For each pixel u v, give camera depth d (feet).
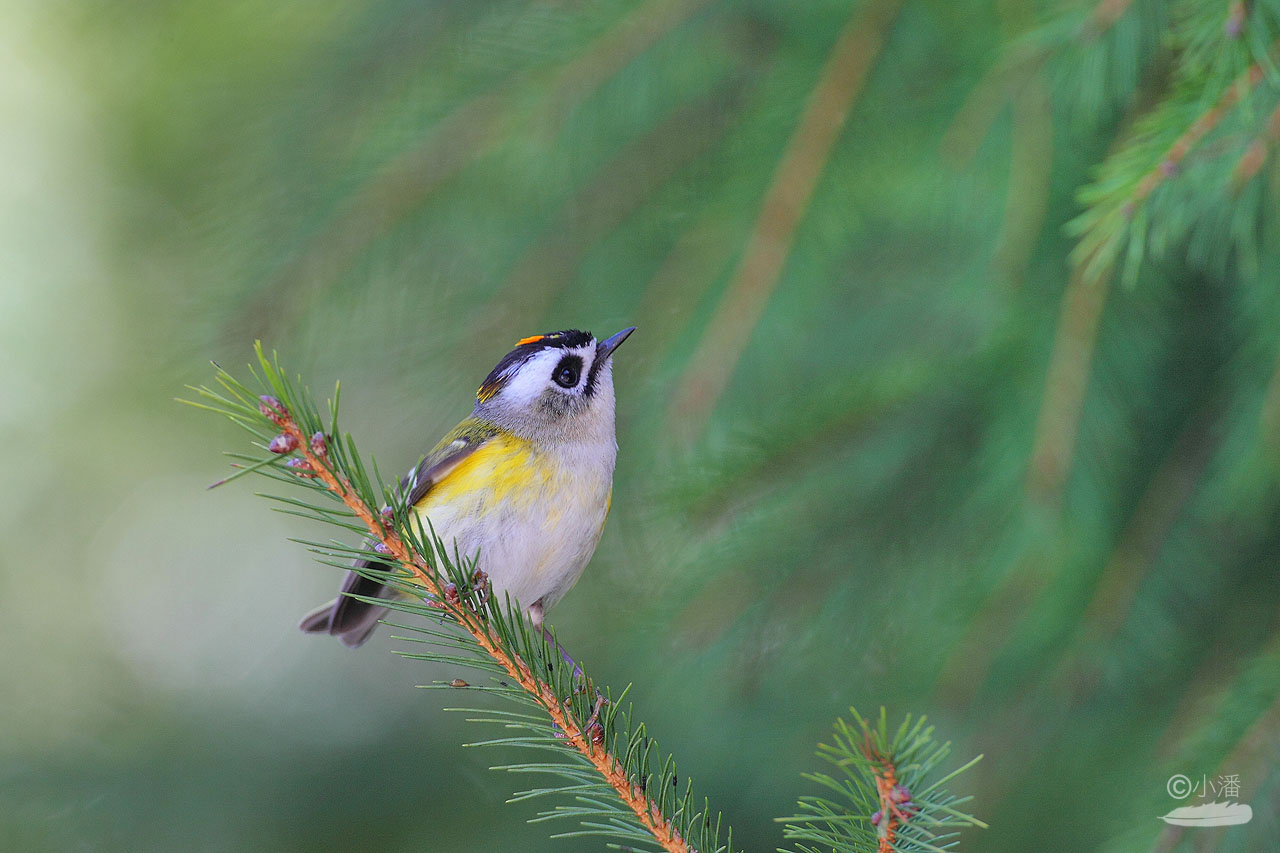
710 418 30.12
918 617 32.27
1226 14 19.76
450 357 31.86
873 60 29.17
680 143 31.01
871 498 32.12
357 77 29.71
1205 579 30.45
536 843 38.99
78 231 52.85
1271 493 28.73
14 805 40.27
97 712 46.24
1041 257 29.07
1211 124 19.98
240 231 29.86
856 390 32.45
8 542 55.77
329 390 33.14
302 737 44.04
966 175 28.27
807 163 29.50
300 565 59.26
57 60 49.93
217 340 29.68
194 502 58.13
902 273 32.78
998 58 27.48
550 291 31.50
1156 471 30.94
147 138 43.11
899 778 15.28
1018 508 28.96
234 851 40.22
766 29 30.22
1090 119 26.11
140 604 56.75
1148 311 29.66
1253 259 21.99
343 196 29.78
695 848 17.89
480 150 29.89
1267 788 24.52
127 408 53.42
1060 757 31.86
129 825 40.24
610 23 29.73
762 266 29.89
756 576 32.45
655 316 30.89
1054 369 29.45
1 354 52.75
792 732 33.96
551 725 18.02
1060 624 30.63
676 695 33.71
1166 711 30.37
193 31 33.88
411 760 42.86
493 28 29.78
